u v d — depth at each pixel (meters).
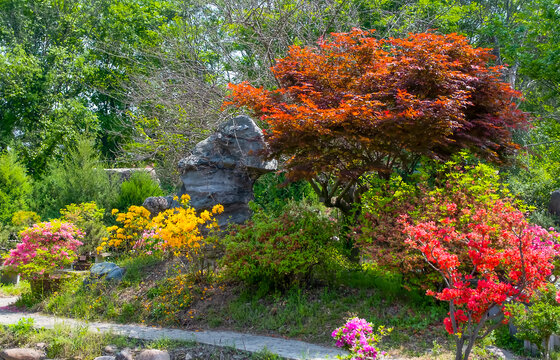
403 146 8.45
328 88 9.41
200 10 15.95
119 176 17.89
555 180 14.16
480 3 20.86
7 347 7.17
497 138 9.30
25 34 23.88
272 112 8.76
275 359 6.05
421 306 7.56
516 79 20.45
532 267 4.68
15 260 10.11
